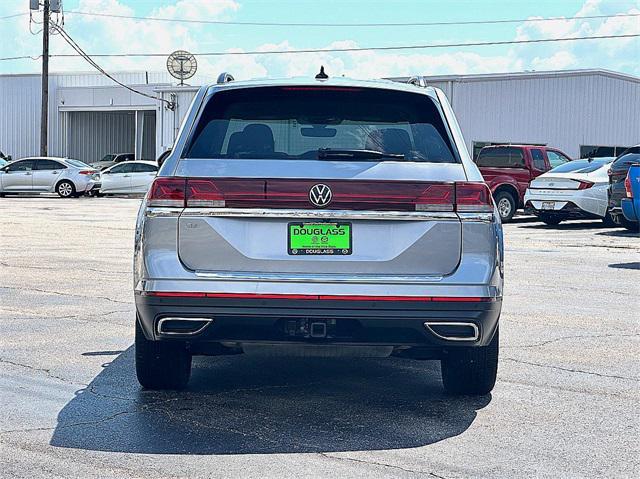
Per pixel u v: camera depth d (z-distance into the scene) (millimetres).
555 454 4598
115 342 7227
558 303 9367
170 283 4820
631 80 40531
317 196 4824
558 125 38031
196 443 4711
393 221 4879
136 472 4258
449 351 5473
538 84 37281
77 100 53500
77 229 18359
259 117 5285
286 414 5281
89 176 34125
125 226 19281
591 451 4652
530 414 5332
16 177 33938
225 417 5199
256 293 4789
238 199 4840
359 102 5344
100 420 5109
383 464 4406
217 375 6250
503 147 23203
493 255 4941
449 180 4945
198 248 4855
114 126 57375
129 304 9023
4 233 17266
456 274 4883
